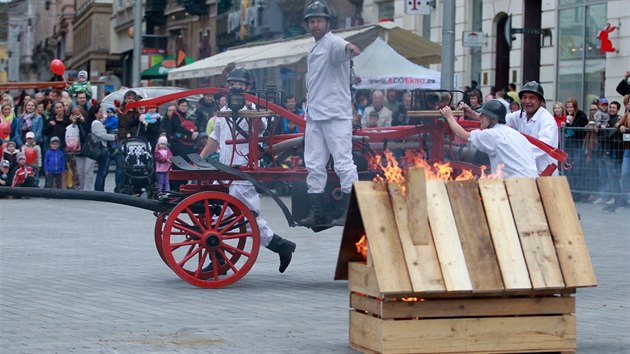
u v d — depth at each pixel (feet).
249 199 39.24
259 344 27.50
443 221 25.07
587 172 69.82
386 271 24.41
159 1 192.13
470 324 25.22
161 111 100.27
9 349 26.61
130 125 78.59
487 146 34.40
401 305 24.97
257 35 144.25
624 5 85.97
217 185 39.40
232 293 36.04
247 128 40.60
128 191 78.69
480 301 25.30
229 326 29.96
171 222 37.19
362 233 26.40
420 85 77.92
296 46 87.10
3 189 36.04
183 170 37.83
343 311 32.58
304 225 37.52
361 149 38.42
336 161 37.27
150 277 39.55
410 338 24.98
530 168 34.27
